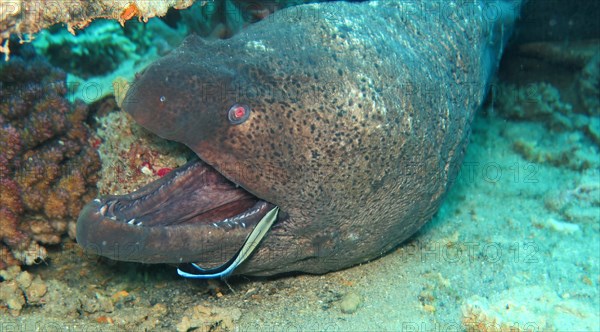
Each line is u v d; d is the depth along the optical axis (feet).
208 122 1.49
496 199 2.55
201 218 1.63
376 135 1.58
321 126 1.54
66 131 1.90
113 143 1.88
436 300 1.81
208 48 1.56
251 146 1.53
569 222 2.37
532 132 3.12
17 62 1.84
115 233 1.44
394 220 1.76
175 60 1.50
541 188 2.63
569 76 3.17
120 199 1.55
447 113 1.79
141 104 1.47
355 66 1.58
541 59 3.21
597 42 3.00
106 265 1.97
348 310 1.73
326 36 1.60
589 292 1.92
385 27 1.72
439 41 1.85
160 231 1.49
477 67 2.02
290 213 1.62
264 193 1.58
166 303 1.83
